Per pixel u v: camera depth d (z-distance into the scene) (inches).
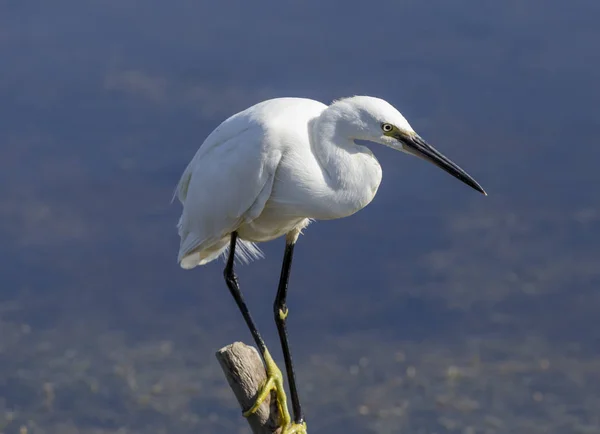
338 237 689.6
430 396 527.8
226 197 282.0
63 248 676.1
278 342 582.6
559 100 879.1
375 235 692.1
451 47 979.3
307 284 637.3
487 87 904.3
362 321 599.5
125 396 524.4
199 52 975.0
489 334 584.4
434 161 272.2
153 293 629.3
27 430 497.4
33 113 864.3
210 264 651.5
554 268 652.1
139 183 754.2
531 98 884.6
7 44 994.1
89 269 654.5
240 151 277.3
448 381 541.0
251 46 987.3
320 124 273.3
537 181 759.1
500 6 1059.9
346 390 532.1
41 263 659.4
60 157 794.2
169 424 502.6
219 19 1049.5
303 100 287.1
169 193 741.9
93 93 897.5
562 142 813.2
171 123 843.4
